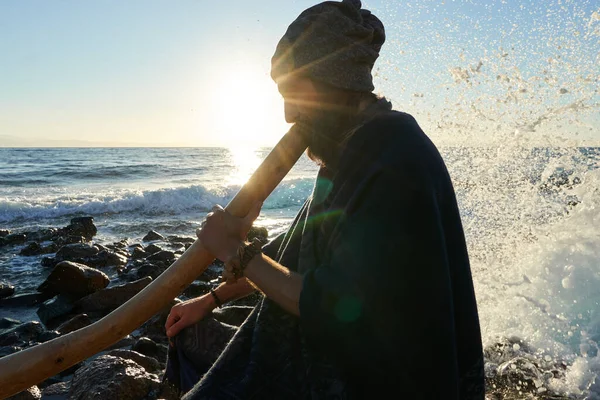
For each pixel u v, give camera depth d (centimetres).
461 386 160
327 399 153
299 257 169
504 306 351
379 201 146
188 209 1476
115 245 877
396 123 155
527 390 280
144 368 327
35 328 463
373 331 146
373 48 168
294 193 1576
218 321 215
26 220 1322
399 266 144
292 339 165
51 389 308
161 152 8231
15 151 7962
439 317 146
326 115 163
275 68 164
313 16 159
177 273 181
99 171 3281
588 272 351
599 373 284
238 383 164
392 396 150
